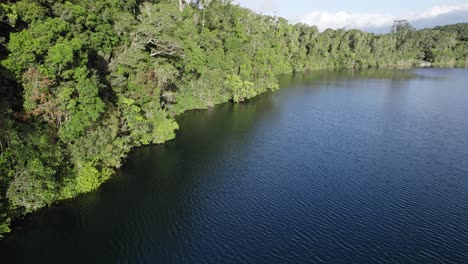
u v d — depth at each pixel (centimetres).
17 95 3691
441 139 6425
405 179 4697
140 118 5194
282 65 14912
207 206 3950
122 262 3052
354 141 6225
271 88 11206
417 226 3647
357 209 3928
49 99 3734
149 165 4956
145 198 4066
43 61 3728
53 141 3778
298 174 4791
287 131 6769
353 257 3175
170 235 3428
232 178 4641
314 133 6669
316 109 8756
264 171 4869
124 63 5144
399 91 11862
